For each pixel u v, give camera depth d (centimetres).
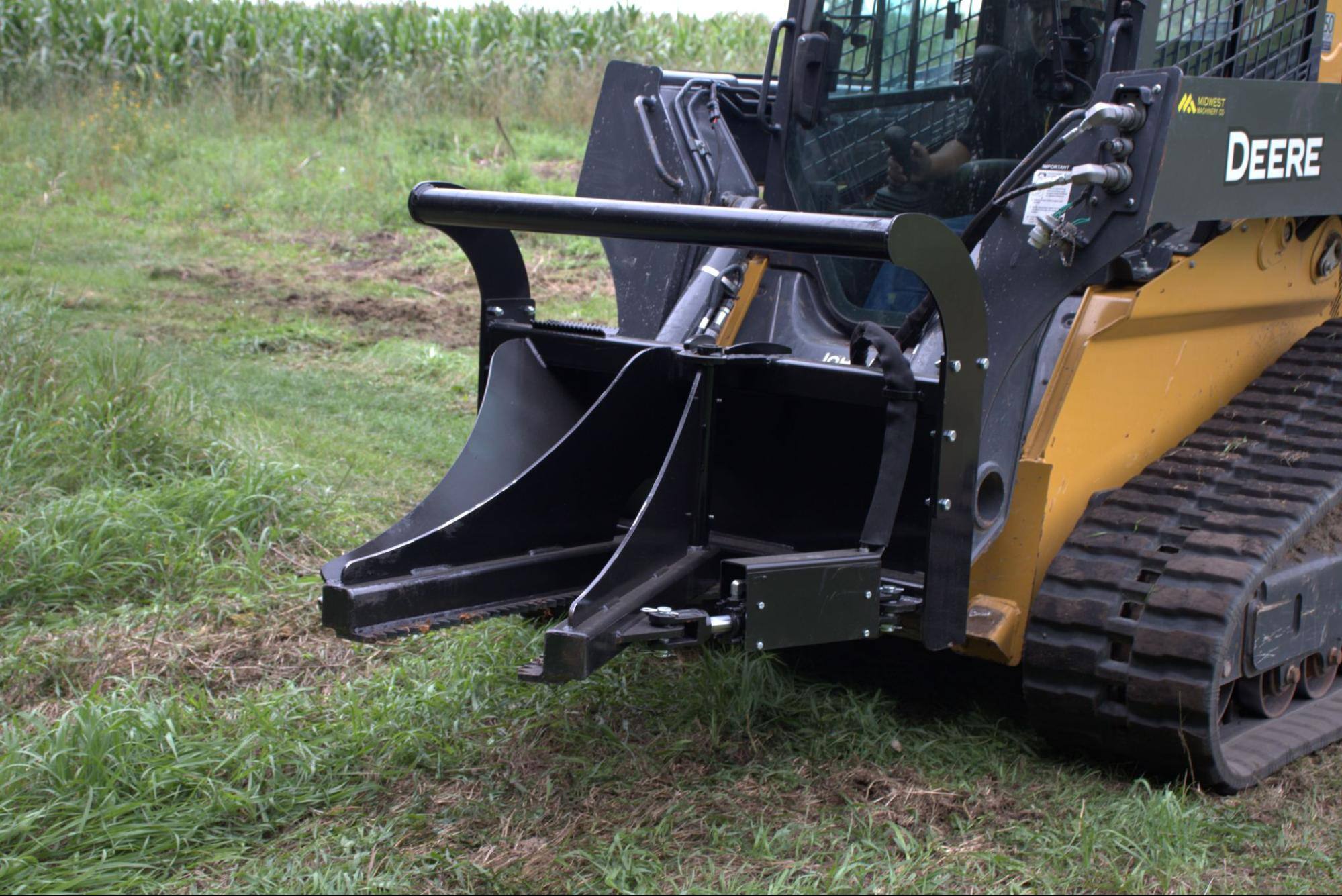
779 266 415
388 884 279
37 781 311
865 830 307
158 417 568
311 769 326
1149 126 316
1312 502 352
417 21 1733
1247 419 390
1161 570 335
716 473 371
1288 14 400
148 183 1257
